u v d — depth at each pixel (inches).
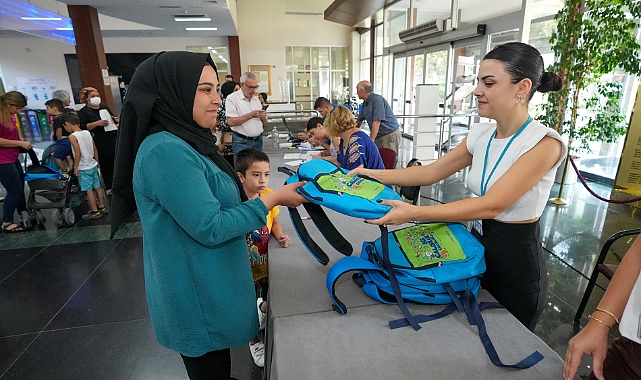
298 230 49.9
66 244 134.0
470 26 222.1
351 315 42.8
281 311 43.7
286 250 60.8
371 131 183.3
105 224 153.1
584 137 155.9
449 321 41.4
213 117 38.4
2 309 95.2
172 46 443.2
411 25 307.3
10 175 142.7
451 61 261.0
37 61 394.6
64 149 158.2
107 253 126.2
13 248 131.1
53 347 80.3
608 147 194.5
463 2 250.7
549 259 113.0
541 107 164.7
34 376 72.4
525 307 46.6
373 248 49.2
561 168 187.6
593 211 152.8
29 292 102.8
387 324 41.1
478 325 39.4
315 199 42.7
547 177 42.4
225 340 40.6
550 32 187.8
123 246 131.6
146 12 266.5
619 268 32.0
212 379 44.7
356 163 84.6
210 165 37.3
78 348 79.8
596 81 149.4
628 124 143.4
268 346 44.2
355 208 40.2
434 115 190.4
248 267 42.8
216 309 38.8
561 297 92.9
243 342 42.5
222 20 313.1
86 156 154.6
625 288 30.7
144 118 34.8
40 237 140.5
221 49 469.4
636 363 27.4
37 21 193.0
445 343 37.9
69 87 409.4
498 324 41.0
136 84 35.7
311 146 161.2
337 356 36.2
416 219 39.4
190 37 444.5
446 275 42.4
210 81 36.8
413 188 83.7
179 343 39.4
